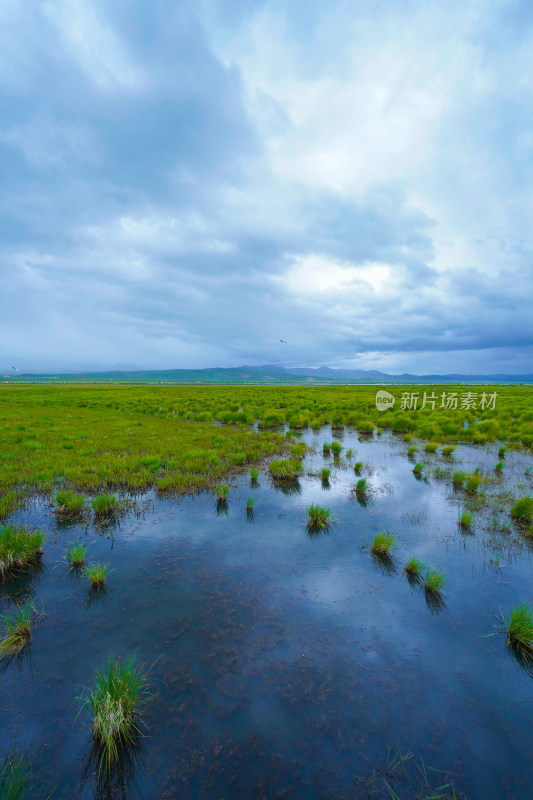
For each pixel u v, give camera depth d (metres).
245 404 39.56
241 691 4.11
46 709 3.84
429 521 8.95
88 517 9.00
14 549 6.57
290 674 4.36
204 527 8.50
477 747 3.53
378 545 7.31
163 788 3.16
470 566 6.86
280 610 5.54
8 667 4.39
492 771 3.31
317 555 7.22
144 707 3.88
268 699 4.02
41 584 6.14
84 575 6.42
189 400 44.97
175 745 3.51
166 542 7.72
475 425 23.59
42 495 10.49
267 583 6.24
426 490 11.29
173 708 3.88
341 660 4.58
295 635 5.01
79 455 14.82
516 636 4.82
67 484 11.41
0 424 23.31
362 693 4.11
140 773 3.27
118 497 10.36
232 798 3.08
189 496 10.55
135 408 35.94
